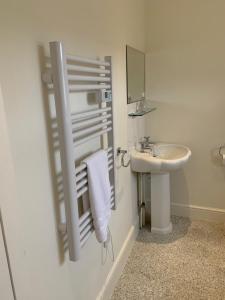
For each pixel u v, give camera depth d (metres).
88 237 1.36
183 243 2.32
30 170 0.95
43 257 1.04
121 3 1.81
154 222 2.47
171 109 2.54
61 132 1.00
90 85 1.26
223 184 2.56
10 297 0.80
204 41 2.30
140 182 2.47
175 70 2.44
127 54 1.97
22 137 0.90
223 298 1.72
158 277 1.93
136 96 2.28
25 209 0.93
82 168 1.22
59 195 1.15
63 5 1.11
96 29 1.45
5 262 0.78
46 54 1.01
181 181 2.70
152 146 2.46
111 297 1.77
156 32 2.42
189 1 2.25
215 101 2.39
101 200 1.35
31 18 0.92
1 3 0.78
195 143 2.55
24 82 0.90
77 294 1.36
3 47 0.80
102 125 1.44
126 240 2.15
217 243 2.30
